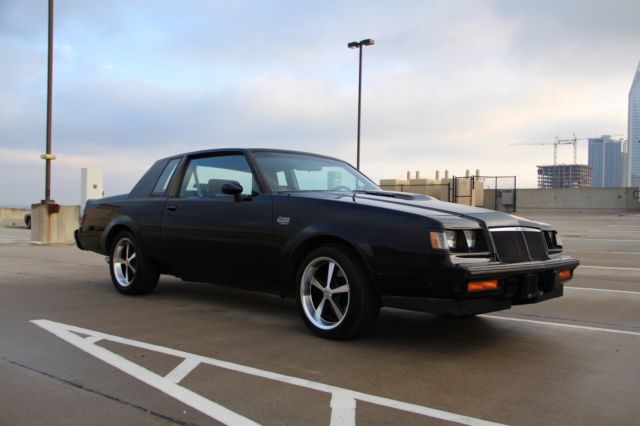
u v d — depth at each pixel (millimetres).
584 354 4285
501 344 4574
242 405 3148
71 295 6742
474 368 3887
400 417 2996
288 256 4793
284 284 4957
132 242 6578
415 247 4012
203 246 5605
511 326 5262
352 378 3633
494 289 4039
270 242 4941
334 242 4574
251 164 5375
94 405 3145
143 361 3953
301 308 4734
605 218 31859
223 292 7047
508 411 3096
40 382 3510
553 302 6598
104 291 7070
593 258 11750
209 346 4375
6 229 26672
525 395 3352
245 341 4543
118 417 2980
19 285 7559
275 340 4578
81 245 7543
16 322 5164
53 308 5883
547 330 5102
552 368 3908
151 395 3297
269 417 2984
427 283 3982
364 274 4336
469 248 4070
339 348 4352
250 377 3627
